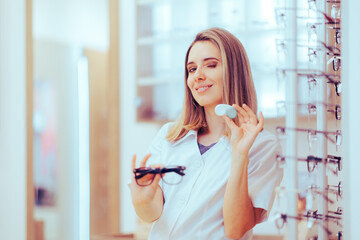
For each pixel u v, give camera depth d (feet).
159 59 12.36
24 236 9.84
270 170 4.36
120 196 13.56
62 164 15.34
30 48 10.16
